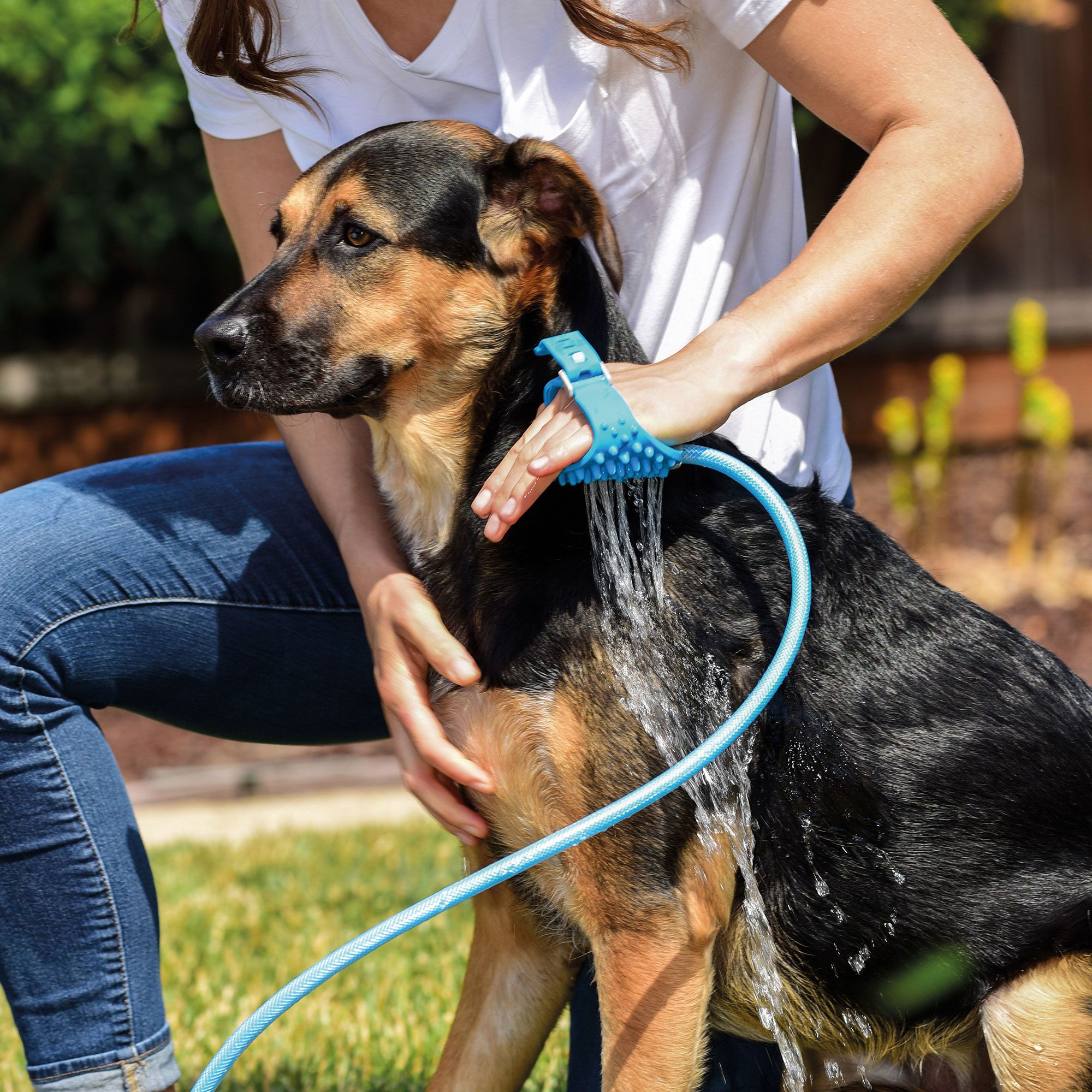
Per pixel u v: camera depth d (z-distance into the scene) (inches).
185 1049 143.1
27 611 95.0
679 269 100.7
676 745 89.0
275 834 238.5
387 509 104.2
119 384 445.7
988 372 463.8
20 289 439.2
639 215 100.1
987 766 94.9
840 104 85.7
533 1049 106.6
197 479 106.6
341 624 108.9
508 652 92.6
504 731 92.8
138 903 98.0
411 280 96.8
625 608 90.7
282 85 102.2
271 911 190.5
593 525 92.4
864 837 93.7
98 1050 96.3
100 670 99.0
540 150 92.7
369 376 97.6
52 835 95.1
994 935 93.9
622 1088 90.0
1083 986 93.5
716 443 98.4
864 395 462.0
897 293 82.7
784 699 93.0
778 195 107.3
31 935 95.6
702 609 92.8
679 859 89.9
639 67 95.8
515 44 97.7
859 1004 96.0
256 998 159.0
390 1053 141.3
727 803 90.6
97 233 412.5
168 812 265.1
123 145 371.2
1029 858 95.0
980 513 389.4
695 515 95.8
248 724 110.6
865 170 84.0
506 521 83.8
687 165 99.1
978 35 422.3
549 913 102.7
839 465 114.2
